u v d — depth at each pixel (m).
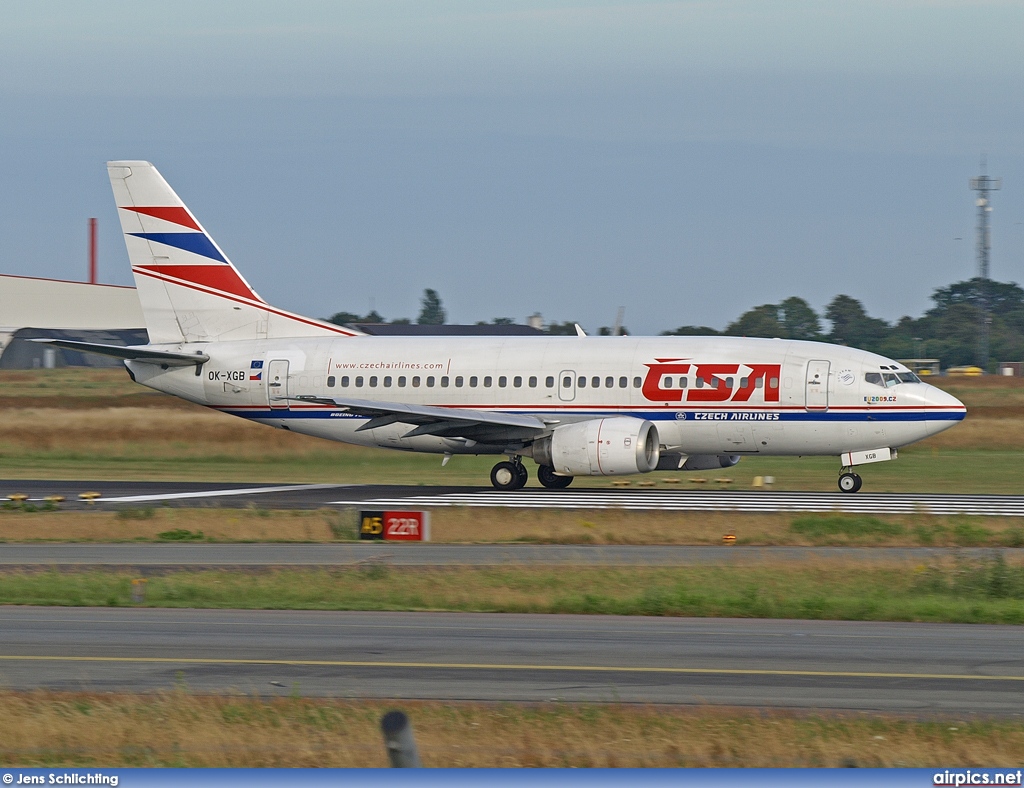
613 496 168.25
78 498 165.12
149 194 192.25
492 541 127.56
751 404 168.12
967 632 80.94
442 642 76.69
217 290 191.50
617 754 51.19
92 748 52.84
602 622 84.12
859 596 93.44
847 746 52.66
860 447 167.38
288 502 161.12
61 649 74.69
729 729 54.94
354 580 99.56
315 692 63.81
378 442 184.38
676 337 177.12
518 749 51.91
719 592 93.88
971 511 149.75
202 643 76.44
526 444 177.38
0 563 112.38
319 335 189.38
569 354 175.88
